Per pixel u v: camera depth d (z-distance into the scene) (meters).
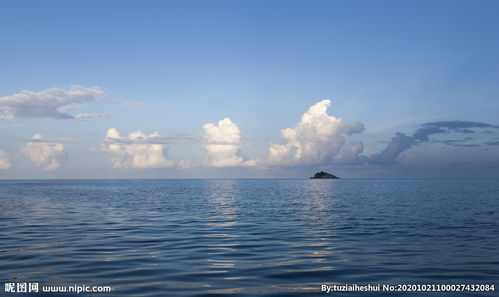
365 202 50.78
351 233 22.55
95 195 70.44
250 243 19.19
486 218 30.25
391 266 14.16
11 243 19.03
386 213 34.84
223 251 17.09
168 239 20.41
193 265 14.38
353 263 14.66
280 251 17.09
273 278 12.55
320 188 117.56
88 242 19.41
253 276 12.79
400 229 24.16
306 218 30.67
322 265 14.34
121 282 12.05
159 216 32.44
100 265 14.35
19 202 50.50
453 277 12.60
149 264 14.55
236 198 61.22
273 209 39.69
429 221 28.36
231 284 11.87
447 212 35.56
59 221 28.66
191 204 47.09
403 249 17.50
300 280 12.30
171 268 13.91
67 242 19.38
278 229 24.38
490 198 58.94
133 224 26.91
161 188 117.25
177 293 10.95
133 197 63.50
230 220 29.34
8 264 14.45
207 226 25.86
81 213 35.03
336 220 29.23
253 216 32.41
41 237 20.98
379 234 22.12
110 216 32.34
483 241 19.62
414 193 78.00
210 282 12.09
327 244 18.88
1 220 29.30
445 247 17.98
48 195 70.44
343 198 60.69
